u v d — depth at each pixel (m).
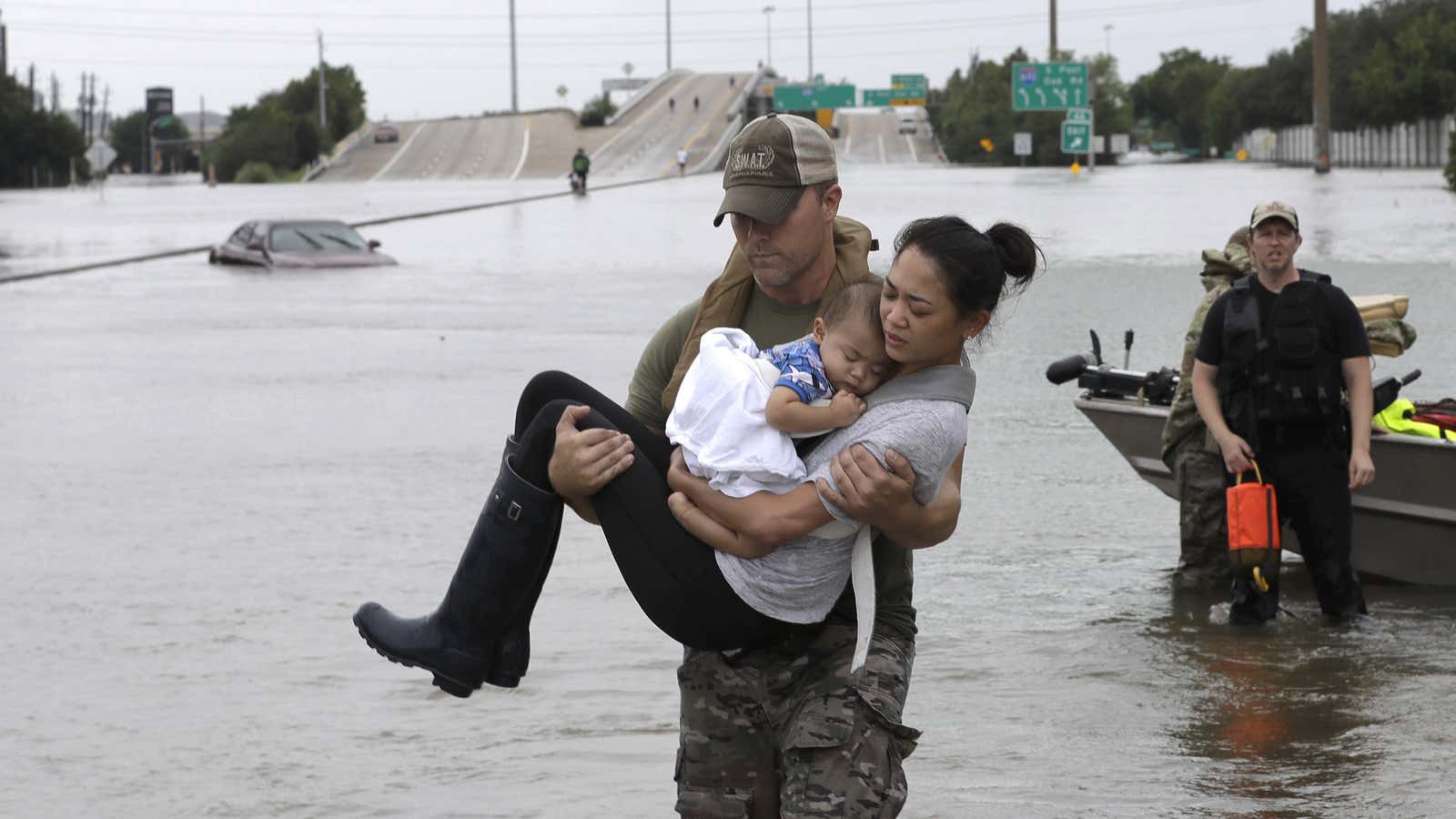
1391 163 110.94
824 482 3.83
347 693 7.21
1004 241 3.99
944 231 3.79
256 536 10.25
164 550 9.90
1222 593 8.78
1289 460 7.97
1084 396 10.25
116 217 65.12
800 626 4.16
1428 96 102.94
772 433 3.88
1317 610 8.41
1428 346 17.62
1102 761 6.24
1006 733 6.60
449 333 22.20
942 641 7.94
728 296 4.31
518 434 4.18
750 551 3.91
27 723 6.81
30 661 7.68
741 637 4.04
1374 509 8.73
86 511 11.05
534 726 6.73
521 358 19.33
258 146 158.12
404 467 12.61
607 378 17.44
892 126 191.62
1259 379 7.91
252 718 6.86
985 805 5.78
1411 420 8.73
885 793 4.05
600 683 7.31
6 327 23.81
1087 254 32.66
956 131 153.75
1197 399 8.15
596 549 10.00
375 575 9.24
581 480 3.93
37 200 94.50
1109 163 138.25
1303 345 7.84
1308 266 27.67
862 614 3.92
